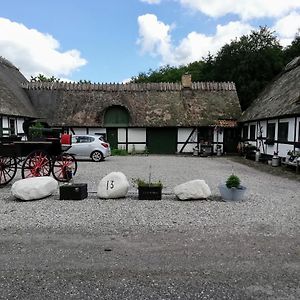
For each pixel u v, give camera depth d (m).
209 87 27.61
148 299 3.45
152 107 25.62
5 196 8.41
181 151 25.28
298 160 13.86
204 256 4.57
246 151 21.75
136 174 12.85
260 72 30.42
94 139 18.61
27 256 4.52
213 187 10.09
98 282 3.81
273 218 6.50
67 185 8.12
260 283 3.81
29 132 11.76
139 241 5.13
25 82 27.38
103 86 27.09
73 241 5.11
